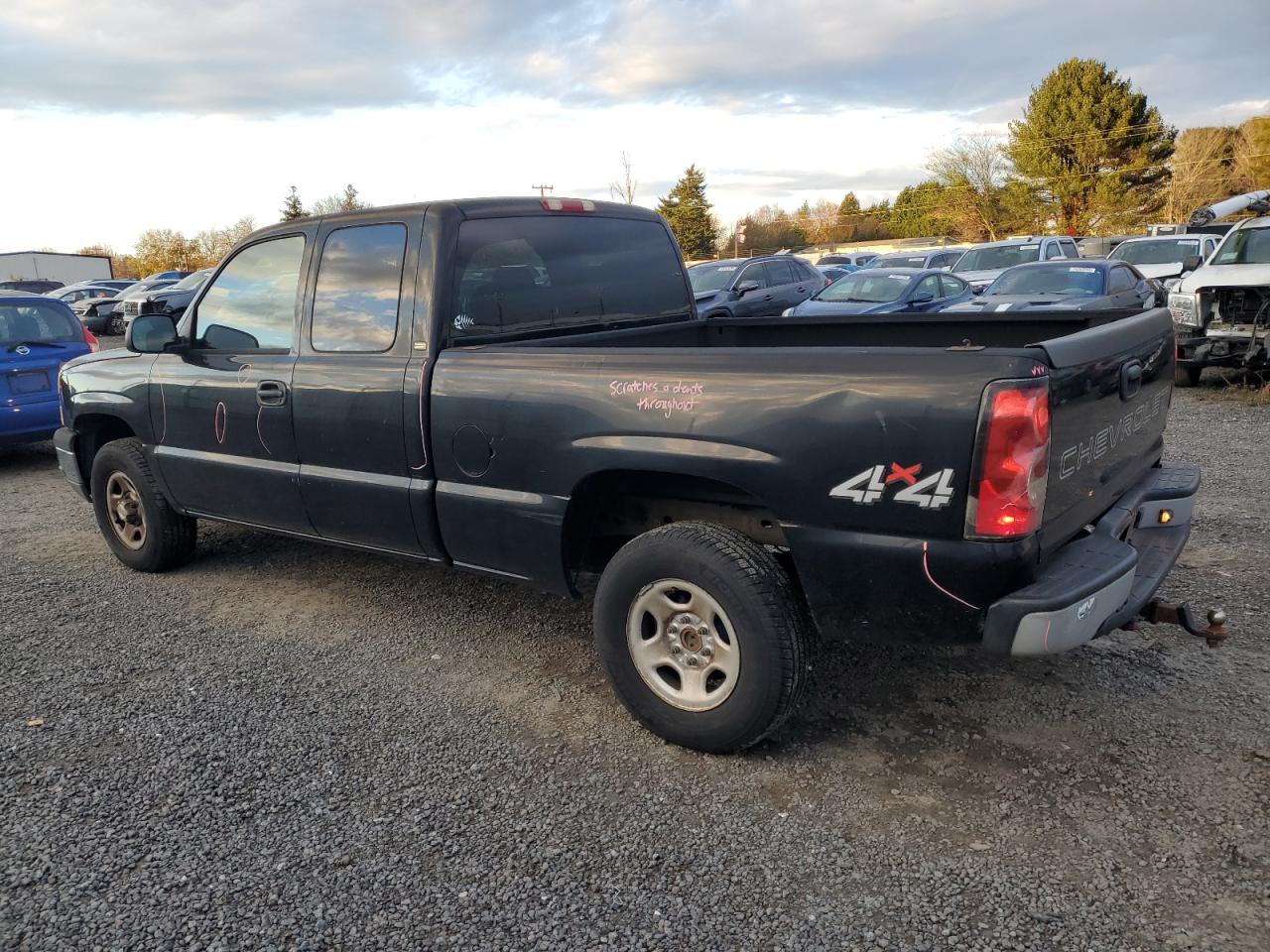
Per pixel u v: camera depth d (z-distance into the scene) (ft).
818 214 305.53
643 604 10.85
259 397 14.23
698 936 7.98
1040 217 199.41
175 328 15.66
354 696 12.59
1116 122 188.34
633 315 15.29
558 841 9.32
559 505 11.20
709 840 9.25
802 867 8.80
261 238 14.55
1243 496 19.57
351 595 16.46
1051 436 8.82
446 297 12.40
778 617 9.86
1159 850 8.77
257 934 8.18
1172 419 28.78
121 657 14.07
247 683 13.07
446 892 8.63
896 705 11.71
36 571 18.35
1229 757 10.20
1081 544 9.83
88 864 9.20
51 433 28.17
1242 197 51.24
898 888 8.46
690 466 10.04
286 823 9.77
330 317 13.47
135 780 10.64
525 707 12.14
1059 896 8.23
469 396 11.76
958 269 60.23
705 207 206.59
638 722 11.44
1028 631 8.71
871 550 9.16
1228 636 12.87
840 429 9.14
